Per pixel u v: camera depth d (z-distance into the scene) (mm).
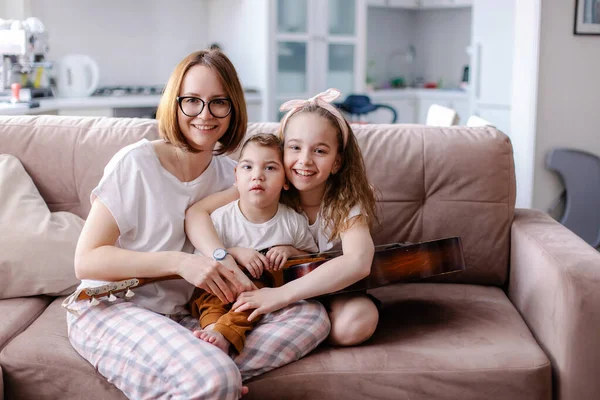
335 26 5273
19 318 1625
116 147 1908
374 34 6387
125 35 4707
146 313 1418
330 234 1594
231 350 1385
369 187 1643
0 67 3389
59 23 4391
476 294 1845
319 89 5203
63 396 1433
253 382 1383
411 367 1396
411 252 1558
